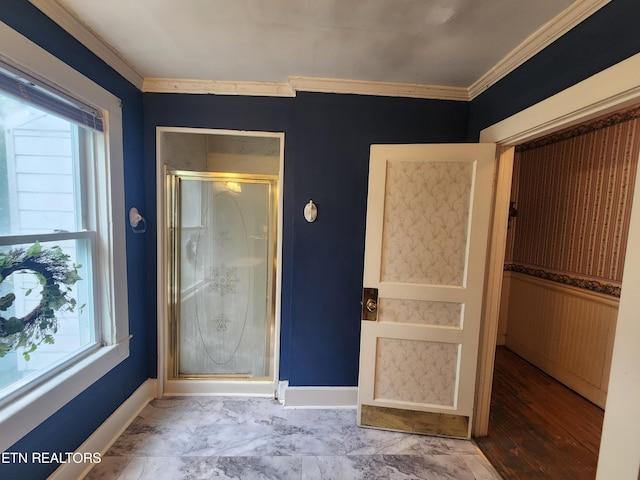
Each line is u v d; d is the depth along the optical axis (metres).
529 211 3.15
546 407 2.31
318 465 1.68
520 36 1.46
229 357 2.40
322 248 2.12
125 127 1.89
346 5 1.28
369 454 1.78
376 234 1.91
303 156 2.07
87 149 1.67
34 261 1.31
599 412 2.26
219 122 2.12
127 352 1.90
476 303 1.85
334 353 2.19
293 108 2.11
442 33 1.46
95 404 1.68
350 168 2.09
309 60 1.76
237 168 2.88
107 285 1.76
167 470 1.62
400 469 1.67
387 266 1.93
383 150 1.87
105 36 1.55
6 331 1.20
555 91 1.38
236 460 1.70
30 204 1.33
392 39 1.52
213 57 1.75
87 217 1.68
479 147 1.77
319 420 2.06
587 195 2.49
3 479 1.18
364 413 2.01
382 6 1.28
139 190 2.07
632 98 1.08
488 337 1.92
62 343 1.51
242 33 1.51
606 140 2.34
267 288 2.36
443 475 1.64
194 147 2.65
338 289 2.15
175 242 2.31
